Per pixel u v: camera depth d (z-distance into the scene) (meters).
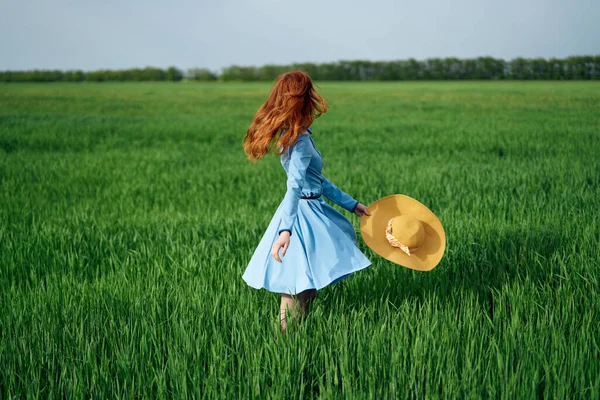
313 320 3.45
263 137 3.21
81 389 2.79
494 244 4.83
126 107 31.06
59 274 4.67
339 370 2.99
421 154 12.19
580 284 3.89
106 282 4.35
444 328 3.19
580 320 3.43
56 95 43.09
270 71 92.75
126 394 2.81
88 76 93.06
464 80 83.38
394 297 3.96
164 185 9.00
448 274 4.29
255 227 5.89
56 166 11.03
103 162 11.77
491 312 3.82
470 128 17.20
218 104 34.06
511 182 7.90
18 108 29.06
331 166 10.73
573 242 4.76
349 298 3.96
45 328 3.37
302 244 3.35
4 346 3.14
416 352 2.93
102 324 3.48
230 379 2.83
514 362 2.99
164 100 38.00
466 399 2.57
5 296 4.05
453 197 7.26
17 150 13.88
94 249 5.34
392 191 7.86
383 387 2.77
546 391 2.62
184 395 2.70
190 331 3.22
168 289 4.06
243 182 9.53
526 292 3.79
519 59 79.19
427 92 45.34
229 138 16.58
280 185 9.02
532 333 3.12
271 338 3.12
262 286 3.33
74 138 16.00
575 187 7.38
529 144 12.59
